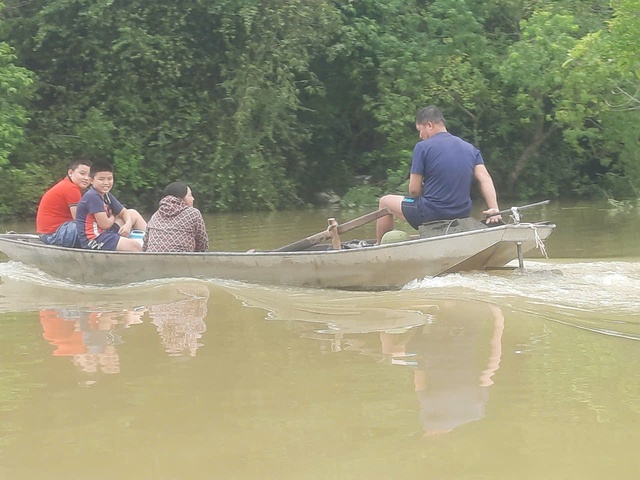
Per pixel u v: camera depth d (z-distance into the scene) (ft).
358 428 20.17
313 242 45.14
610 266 43.50
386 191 113.91
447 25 116.26
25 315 35.55
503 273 40.63
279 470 17.79
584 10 112.57
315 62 119.85
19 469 18.25
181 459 18.54
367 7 119.03
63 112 107.65
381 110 114.42
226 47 110.01
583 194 121.08
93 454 19.01
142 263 44.14
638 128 106.32
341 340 29.09
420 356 26.58
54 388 24.17
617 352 26.45
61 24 104.99
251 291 40.27
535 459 18.01
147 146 109.09
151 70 107.76
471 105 113.60
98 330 31.91
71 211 51.24
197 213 46.34
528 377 23.94
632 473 17.19
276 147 112.47
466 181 42.75
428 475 17.28
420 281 40.04
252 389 23.54
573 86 96.37
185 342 29.48
